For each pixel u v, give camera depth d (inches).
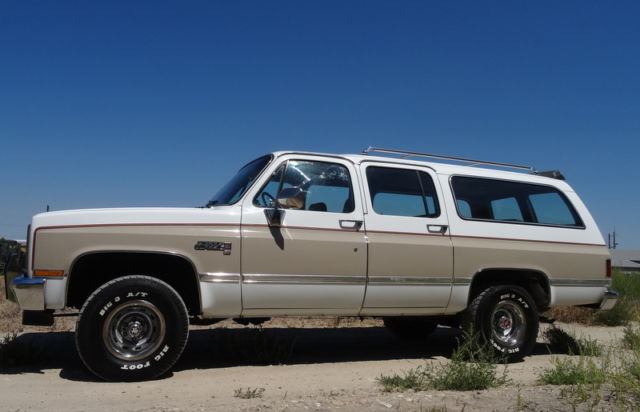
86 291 228.2
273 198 234.2
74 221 208.5
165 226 215.6
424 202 259.4
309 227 233.5
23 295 201.3
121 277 211.3
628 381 191.2
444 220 259.4
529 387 202.7
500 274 271.9
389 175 256.7
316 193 240.7
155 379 213.8
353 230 241.0
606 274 289.3
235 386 206.4
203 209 225.9
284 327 369.4
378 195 251.3
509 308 267.4
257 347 259.3
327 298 235.0
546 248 275.3
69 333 314.7
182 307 213.6
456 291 257.3
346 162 249.4
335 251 235.6
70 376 216.7
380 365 256.5
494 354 257.8
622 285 534.0
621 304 426.3
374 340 332.8
